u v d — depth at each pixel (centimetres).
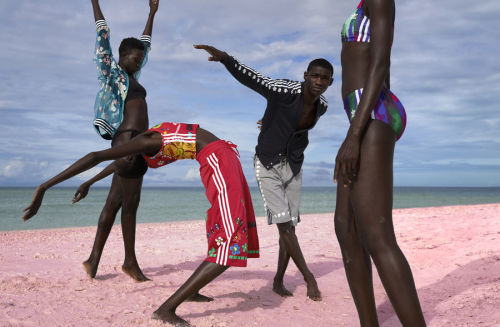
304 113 355
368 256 214
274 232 905
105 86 386
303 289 393
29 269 461
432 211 1274
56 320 283
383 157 193
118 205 404
